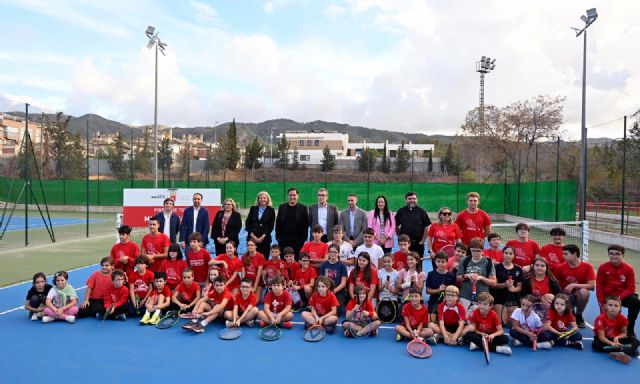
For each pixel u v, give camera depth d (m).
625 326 6.00
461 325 6.27
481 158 41.56
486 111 41.47
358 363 5.54
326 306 6.83
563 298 6.20
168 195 14.51
